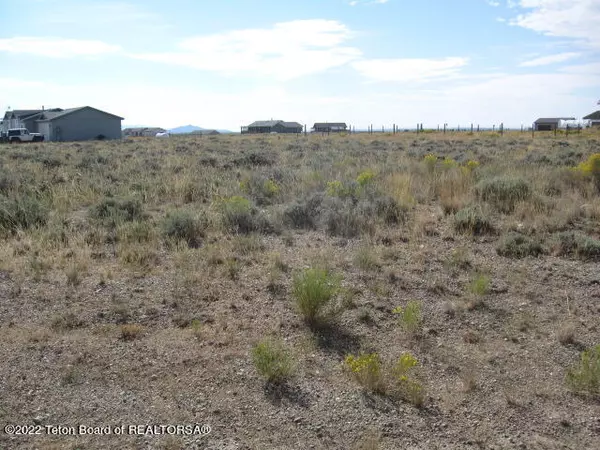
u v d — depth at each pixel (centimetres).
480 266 791
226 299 662
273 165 1922
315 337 570
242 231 986
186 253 815
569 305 659
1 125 8569
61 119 7006
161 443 394
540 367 520
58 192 1270
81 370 495
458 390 479
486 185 1214
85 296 662
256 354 496
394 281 728
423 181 1398
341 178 1403
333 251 858
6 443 388
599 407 455
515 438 412
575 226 999
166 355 527
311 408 444
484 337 582
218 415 432
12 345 537
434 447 399
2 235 904
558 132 6519
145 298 660
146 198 1267
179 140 5028
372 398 460
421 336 581
